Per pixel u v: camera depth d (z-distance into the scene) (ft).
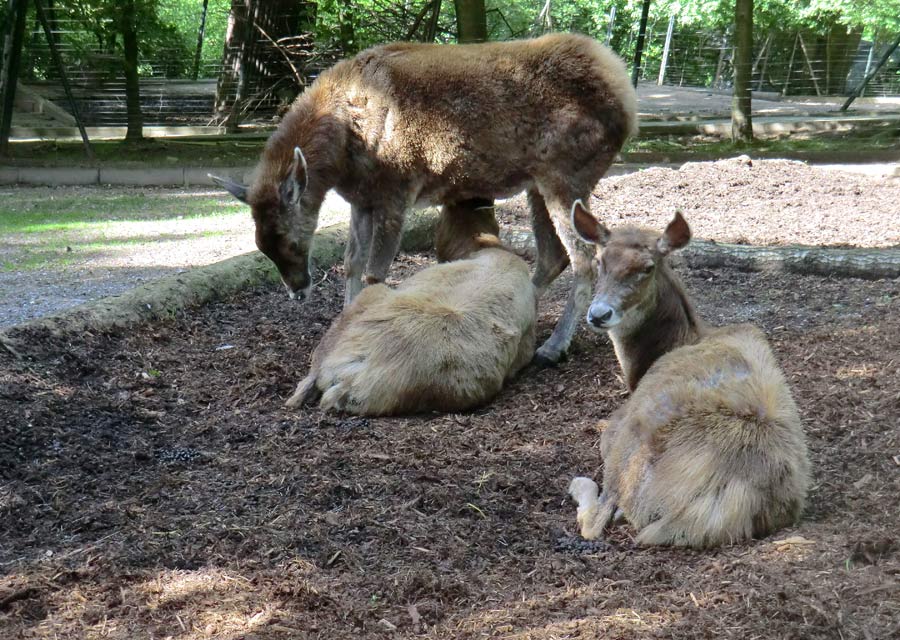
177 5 77.56
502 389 18.94
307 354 20.53
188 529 12.94
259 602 11.25
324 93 21.03
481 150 20.49
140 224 35.14
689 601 10.88
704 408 12.39
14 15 48.67
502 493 14.30
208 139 54.44
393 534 12.92
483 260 19.36
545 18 68.39
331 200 39.63
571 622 10.61
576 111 20.20
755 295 24.58
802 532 12.26
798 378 17.88
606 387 18.79
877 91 77.25
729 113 61.36
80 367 18.76
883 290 24.22
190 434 16.42
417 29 55.11
